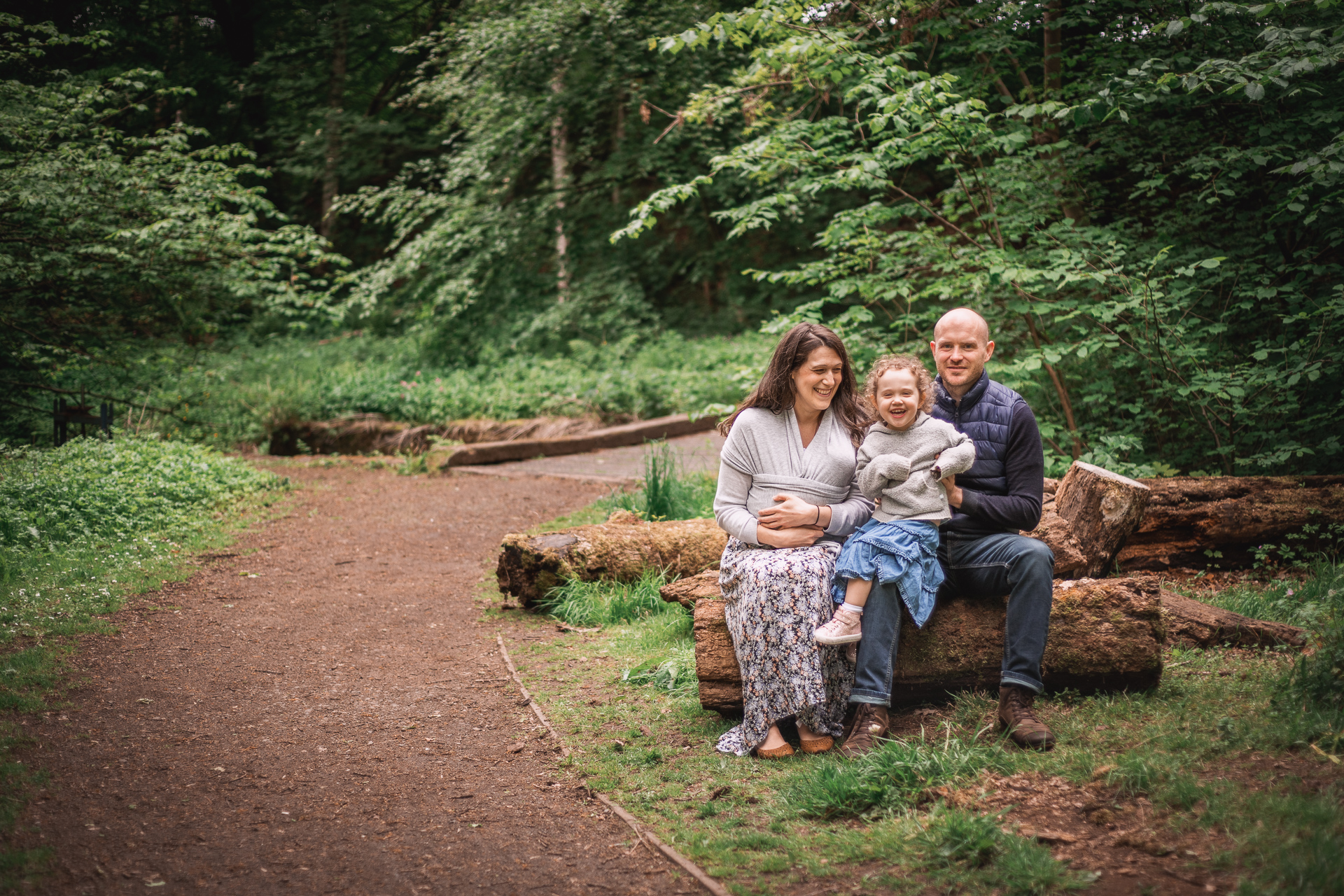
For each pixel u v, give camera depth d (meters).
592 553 5.67
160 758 3.56
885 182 6.52
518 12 14.13
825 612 3.49
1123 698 3.57
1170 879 2.38
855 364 7.02
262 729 3.88
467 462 11.04
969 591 3.65
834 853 2.74
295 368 14.02
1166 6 6.86
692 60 13.68
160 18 17.81
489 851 2.89
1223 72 5.22
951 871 2.55
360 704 4.21
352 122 18.16
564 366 14.18
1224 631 4.10
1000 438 3.70
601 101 15.05
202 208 10.47
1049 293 6.98
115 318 11.60
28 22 13.69
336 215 18.58
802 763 3.40
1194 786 2.75
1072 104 7.23
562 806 3.21
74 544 6.46
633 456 11.20
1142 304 6.05
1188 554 5.30
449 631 5.34
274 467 11.07
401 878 2.72
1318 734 2.96
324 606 5.84
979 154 7.20
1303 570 5.17
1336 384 6.24
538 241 15.79
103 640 4.93
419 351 15.33
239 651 4.92
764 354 13.29
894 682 3.64
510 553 5.72
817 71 6.82
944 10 7.76
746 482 3.78
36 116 9.57
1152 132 7.07
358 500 9.26
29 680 4.24
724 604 3.72
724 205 14.91
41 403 11.01
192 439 11.38
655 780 3.35
